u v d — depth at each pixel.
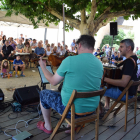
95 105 1.74
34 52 7.83
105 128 2.45
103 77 2.38
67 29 5.98
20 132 2.21
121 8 4.48
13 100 3.35
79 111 1.65
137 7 4.30
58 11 4.93
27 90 3.13
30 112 2.86
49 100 1.92
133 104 3.48
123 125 2.56
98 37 15.88
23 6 4.53
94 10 4.38
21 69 6.11
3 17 6.84
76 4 3.83
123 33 16.00
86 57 1.62
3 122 2.47
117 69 2.41
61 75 1.65
